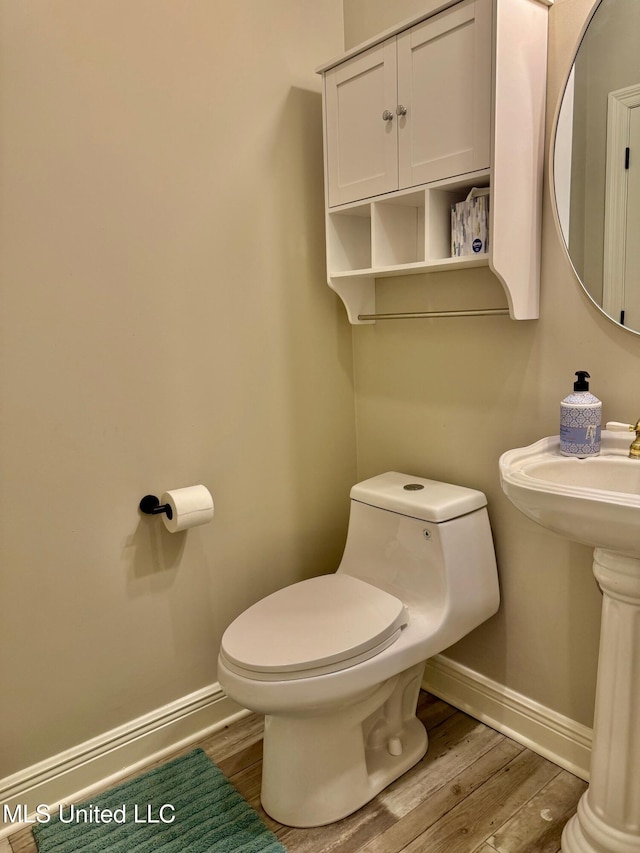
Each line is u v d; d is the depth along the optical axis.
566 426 1.43
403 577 1.76
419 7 1.74
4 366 1.45
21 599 1.54
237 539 1.93
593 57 1.39
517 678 1.81
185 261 1.72
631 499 1.08
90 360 1.58
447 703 2.02
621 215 1.39
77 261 1.53
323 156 1.95
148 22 1.57
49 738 1.62
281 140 1.88
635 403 1.43
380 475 2.02
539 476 1.40
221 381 1.83
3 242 1.41
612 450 1.43
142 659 1.77
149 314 1.67
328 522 2.18
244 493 1.93
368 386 2.14
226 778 1.72
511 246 1.48
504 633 1.83
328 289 2.07
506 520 1.77
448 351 1.85
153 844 1.50
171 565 1.79
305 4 1.89
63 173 1.48
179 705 1.85
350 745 1.56
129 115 1.57
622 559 1.24
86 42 1.48
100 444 1.62
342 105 1.78
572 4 1.42
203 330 1.78
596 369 1.49
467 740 1.83
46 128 1.44
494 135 1.39
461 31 1.44
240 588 1.96
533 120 1.47
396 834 1.51
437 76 1.51
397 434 2.06
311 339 2.05
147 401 1.69
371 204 1.75
